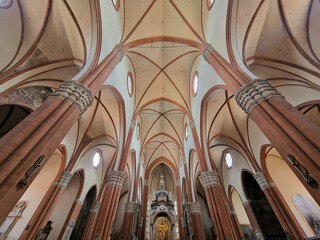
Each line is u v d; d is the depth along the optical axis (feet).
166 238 70.69
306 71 26.63
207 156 35.37
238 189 48.44
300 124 12.94
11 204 10.04
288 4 24.43
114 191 30.63
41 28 25.14
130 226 42.86
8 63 23.70
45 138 13.08
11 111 33.81
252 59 28.86
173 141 63.67
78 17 25.17
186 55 42.78
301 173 11.88
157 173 88.02
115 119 40.78
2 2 21.61
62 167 38.01
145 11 35.70
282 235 39.81
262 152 38.78
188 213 47.47
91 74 21.77
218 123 42.06
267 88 17.07
